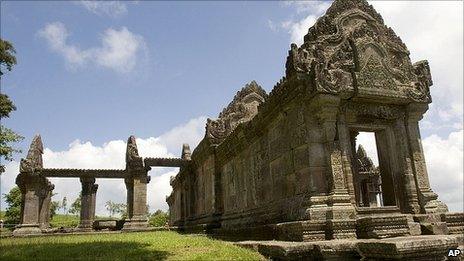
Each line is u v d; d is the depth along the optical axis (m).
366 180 26.69
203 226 21.97
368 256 8.38
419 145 13.25
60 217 64.56
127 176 30.61
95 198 31.20
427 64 13.95
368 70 12.74
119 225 31.70
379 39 13.41
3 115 19.31
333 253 8.67
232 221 19.19
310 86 12.27
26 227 27.31
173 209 40.75
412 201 12.56
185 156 30.89
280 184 14.20
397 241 7.86
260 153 16.61
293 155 13.16
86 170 30.03
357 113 12.84
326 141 12.05
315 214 11.04
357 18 13.80
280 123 14.48
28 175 28.23
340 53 12.77
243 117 23.12
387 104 13.32
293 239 10.88
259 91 23.75
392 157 13.18
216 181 22.44
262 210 15.65
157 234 18.59
